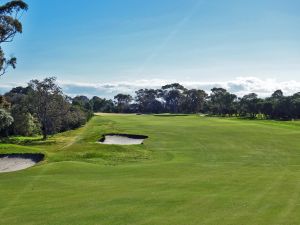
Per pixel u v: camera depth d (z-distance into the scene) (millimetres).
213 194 21125
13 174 32906
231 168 35688
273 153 49719
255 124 96625
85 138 72688
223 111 183875
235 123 100750
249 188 23094
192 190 22469
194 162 41500
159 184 25031
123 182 26625
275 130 79562
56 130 95750
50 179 29062
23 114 90875
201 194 21141
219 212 17109
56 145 64750
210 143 60469
